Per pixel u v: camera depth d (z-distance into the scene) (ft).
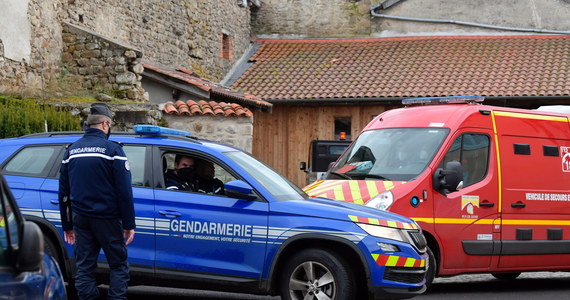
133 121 50.08
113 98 53.57
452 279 39.47
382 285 24.81
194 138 27.91
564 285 37.63
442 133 33.55
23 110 40.93
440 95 71.67
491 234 33.40
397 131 34.78
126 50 55.42
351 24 89.76
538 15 84.23
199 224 25.22
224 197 25.48
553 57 77.36
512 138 34.94
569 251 35.47
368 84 75.41
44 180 26.45
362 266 25.09
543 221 34.96
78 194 23.02
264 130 77.51
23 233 12.55
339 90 75.00
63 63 55.62
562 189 35.78
